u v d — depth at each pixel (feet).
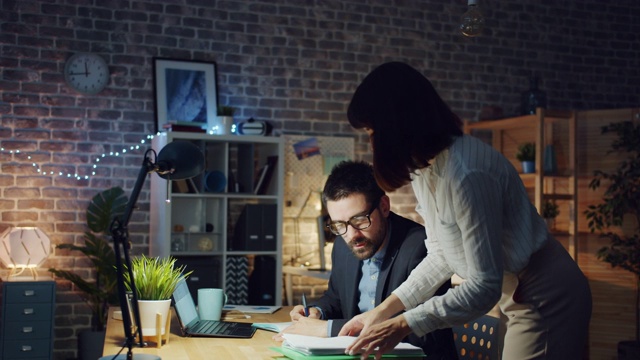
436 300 6.19
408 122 6.17
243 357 6.86
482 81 22.43
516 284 7.00
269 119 20.42
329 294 9.43
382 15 21.53
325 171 20.83
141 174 6.75
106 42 19.01
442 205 6.44
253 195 18.75
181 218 18.98
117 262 6.32
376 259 8.68
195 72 19.63
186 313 8.45
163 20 19.49
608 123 19.79
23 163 18.38
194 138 18.19
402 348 6.71
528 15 22.98
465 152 6.23
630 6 24.03
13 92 18.33
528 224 6.66
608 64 23.73
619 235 19.98
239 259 18.67
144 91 19.26
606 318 19.83
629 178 19.08
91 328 18.72
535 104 21.38
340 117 21.07
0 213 18.20
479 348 8.00
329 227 8.50
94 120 18.89
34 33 18.48
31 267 18.02
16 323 16.92
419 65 21.84
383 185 6.41
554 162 20.16
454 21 22.24
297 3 20.74
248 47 20.25
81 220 18.75
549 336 6.83
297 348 6.68
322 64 20.93
